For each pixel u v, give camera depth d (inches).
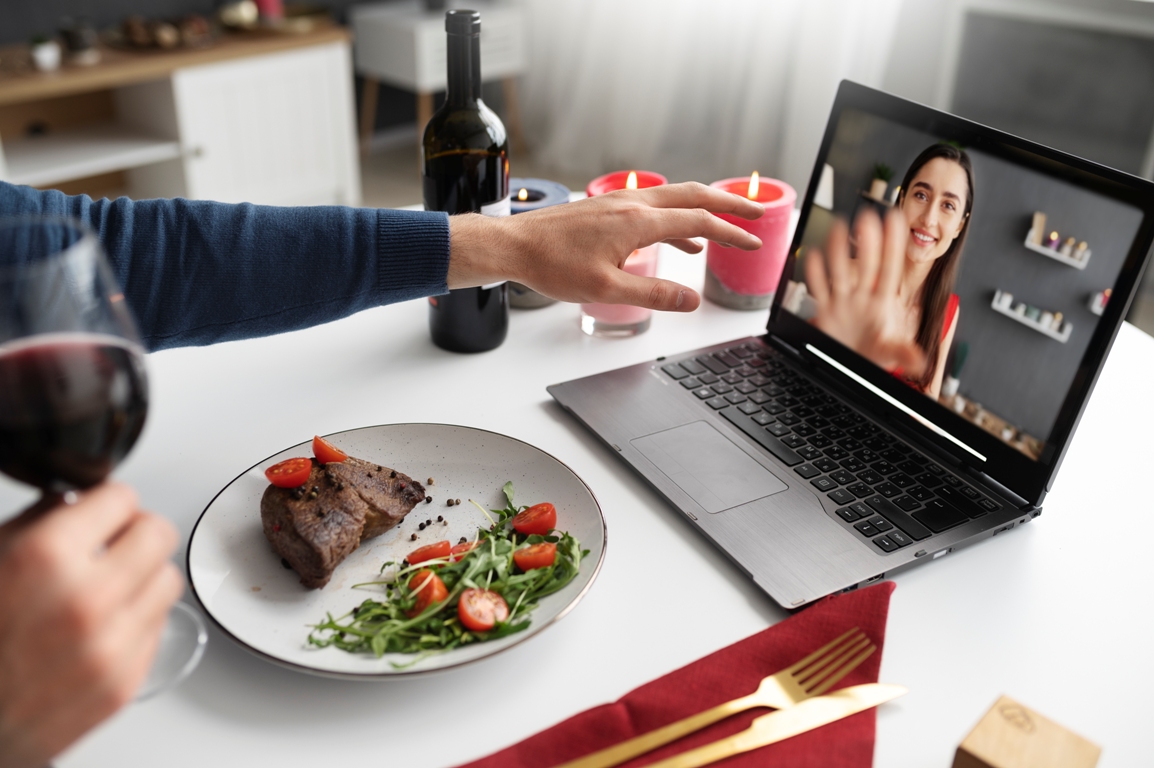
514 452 30.7
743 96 136.6
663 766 20.6
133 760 21.3
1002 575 27.4
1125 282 26.9
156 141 115.4
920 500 29.7
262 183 124.7
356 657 22.9
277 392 35.9
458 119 35.1
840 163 36.4
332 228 31.9
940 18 115.0
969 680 23.7
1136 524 29.7
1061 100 102.6
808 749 21.2
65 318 17.6
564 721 21.8
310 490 26.6
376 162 156.2
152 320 31.7
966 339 31.4
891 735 22.2
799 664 23.4
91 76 103.6
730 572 27.3
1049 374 28.9
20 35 117.3
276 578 25.8
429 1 142.9
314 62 123.3
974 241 31.3
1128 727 22.5
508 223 32.5
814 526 28.3
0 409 17.4
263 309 32.1
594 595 26.4
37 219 19.1
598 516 27.5
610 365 38.3
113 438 19.2
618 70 143.4
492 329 38.7
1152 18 92.1
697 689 22.7
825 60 118.6
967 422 31.3
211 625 24.9
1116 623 25.7
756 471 30.9
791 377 36.8
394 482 28.5
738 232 32.0
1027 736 19.2
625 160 148.2
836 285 36.5
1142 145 96.6
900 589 26.8
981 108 110.9
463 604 23.6
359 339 40.0
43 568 15.7
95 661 16.1
